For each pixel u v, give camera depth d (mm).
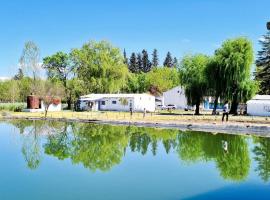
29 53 79000
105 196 14805
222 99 61875
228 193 15273
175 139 33688
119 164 21938
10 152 26828
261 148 27859
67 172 19547
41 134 38969
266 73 105000
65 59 94812
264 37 109500
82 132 40375
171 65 183250
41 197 14641
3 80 132625
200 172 19453
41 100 79250
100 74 90125
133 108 81188
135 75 142750
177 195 14977
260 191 15508
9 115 64188
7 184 16797
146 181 17328
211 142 31391
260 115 60125
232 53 60281
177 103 96312
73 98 94438
